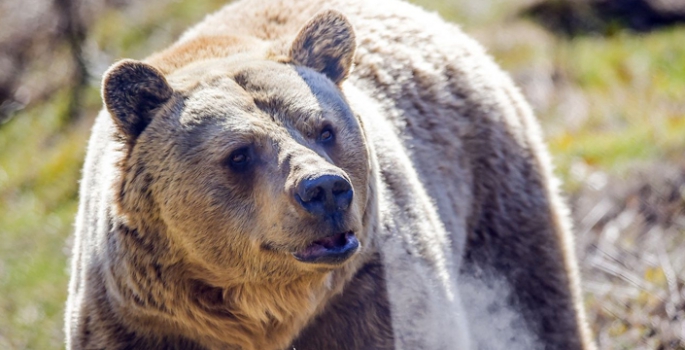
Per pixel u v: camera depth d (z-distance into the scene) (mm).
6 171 23312
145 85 8109
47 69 27750
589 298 12766
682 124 17641
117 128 8195
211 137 7816
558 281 11078
